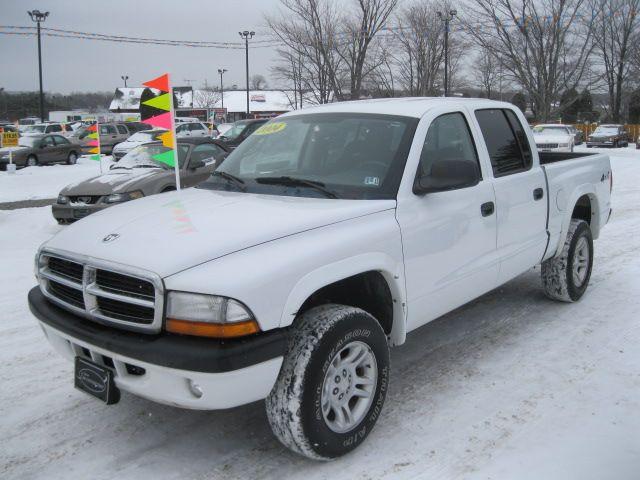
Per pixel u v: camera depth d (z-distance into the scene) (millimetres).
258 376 2805
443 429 3531
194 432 3551
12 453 3338
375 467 3172
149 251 2941
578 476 3064
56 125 39469
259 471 3154
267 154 4234
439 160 3730
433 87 26078
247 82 44750
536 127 25609
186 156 10648
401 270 3545
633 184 15289
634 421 3598
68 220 9695
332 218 3279
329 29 22312
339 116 4211
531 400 3867
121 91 85688
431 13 25391
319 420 3012
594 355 4551
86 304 3049
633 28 35844
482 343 4816
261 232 3045
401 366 4402
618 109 49750
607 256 7434
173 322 2766
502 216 4406
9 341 4961
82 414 3770
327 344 3006
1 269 7297
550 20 26016
